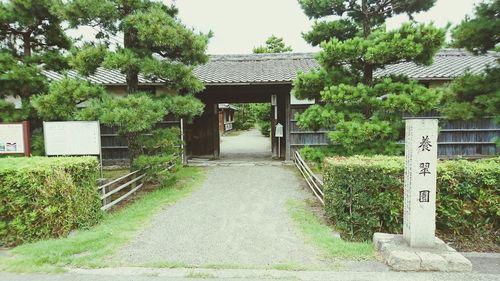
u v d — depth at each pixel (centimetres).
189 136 1466
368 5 721
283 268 405
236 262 424
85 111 678
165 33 712
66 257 433
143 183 859
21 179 503
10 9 780
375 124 612
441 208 512
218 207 686
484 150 1198
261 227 560
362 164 521
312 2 689
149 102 715
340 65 716
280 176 1005
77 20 701
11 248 492
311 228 550
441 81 1159
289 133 1248
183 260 430
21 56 879
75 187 539
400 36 597
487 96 692
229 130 3656
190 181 945
